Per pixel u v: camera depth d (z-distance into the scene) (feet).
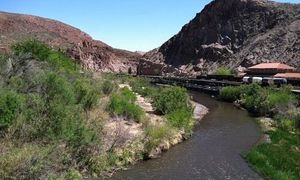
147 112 128.57
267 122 133.39
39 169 54.13
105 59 648.79
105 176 66.74
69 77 126.62
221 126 126.31
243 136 109.60
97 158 68.90
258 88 192.34
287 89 175.52
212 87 267.59
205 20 586.86
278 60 388.57
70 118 69.67
